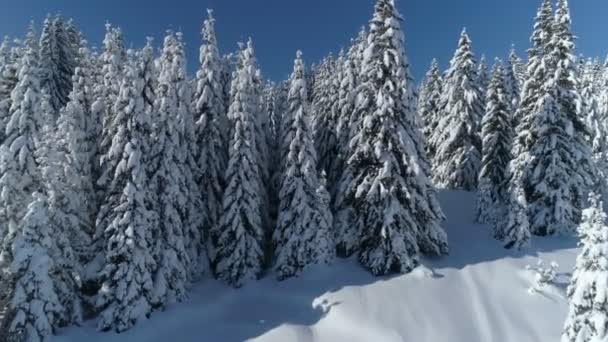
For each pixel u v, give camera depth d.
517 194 29.47
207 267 31.05
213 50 33.03
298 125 30.19
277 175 34.78
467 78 44.47
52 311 21.88
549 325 22.48
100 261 25.84
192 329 25.00
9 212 23.22
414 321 23.11
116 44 30.34
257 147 34.69
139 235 24.86
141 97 25.89
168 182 27.28
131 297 24.23
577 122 32.97
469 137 44.53
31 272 21.52
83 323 24.70
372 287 25.77
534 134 33.06
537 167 32.25
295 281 28.17
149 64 27.75
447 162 45.56
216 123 32.25
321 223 28.98
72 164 25.98
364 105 28.45
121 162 24.97
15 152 24.62
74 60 47.16
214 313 26.69
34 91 25.80
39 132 25.48
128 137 25.45
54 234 23.55
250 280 29.20
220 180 32.81
